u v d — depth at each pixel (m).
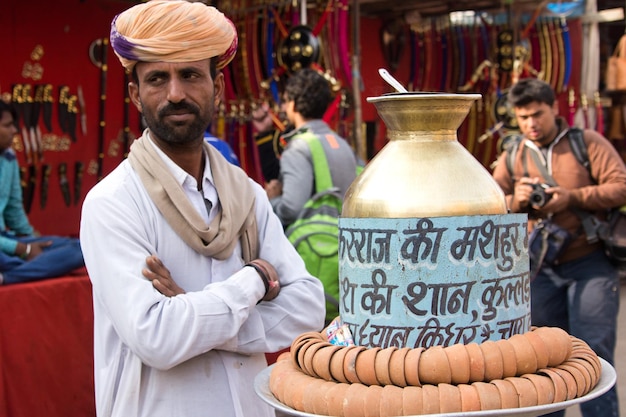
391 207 1.40
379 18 7.11
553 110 3.58
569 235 3.48
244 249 1.98
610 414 3.45
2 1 5.41
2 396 3.30
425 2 6.67
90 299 3.70
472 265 1.37
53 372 3.52
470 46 7.21
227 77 5.70
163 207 1.83
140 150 1.89
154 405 1.82
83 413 3.64
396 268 1.38
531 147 3.62
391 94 1.47
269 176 5.68
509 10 6.93
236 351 1.88
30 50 5.59
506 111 6.80
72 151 5.88
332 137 3.83
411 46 7.17
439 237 1.36
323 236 3.47
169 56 1.78
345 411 1.33
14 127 4.34
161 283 1.76
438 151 1.45
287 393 1.42
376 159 1.51
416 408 1.30
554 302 3.59
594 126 7.29
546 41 7.05
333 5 5.55
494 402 1.29
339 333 1.50
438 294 1.37
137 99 1.93
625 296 7.29
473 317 1.38
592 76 7.24
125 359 1.85
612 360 3.51
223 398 1.85
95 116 5.99
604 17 7.24
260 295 1.85
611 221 3.48
